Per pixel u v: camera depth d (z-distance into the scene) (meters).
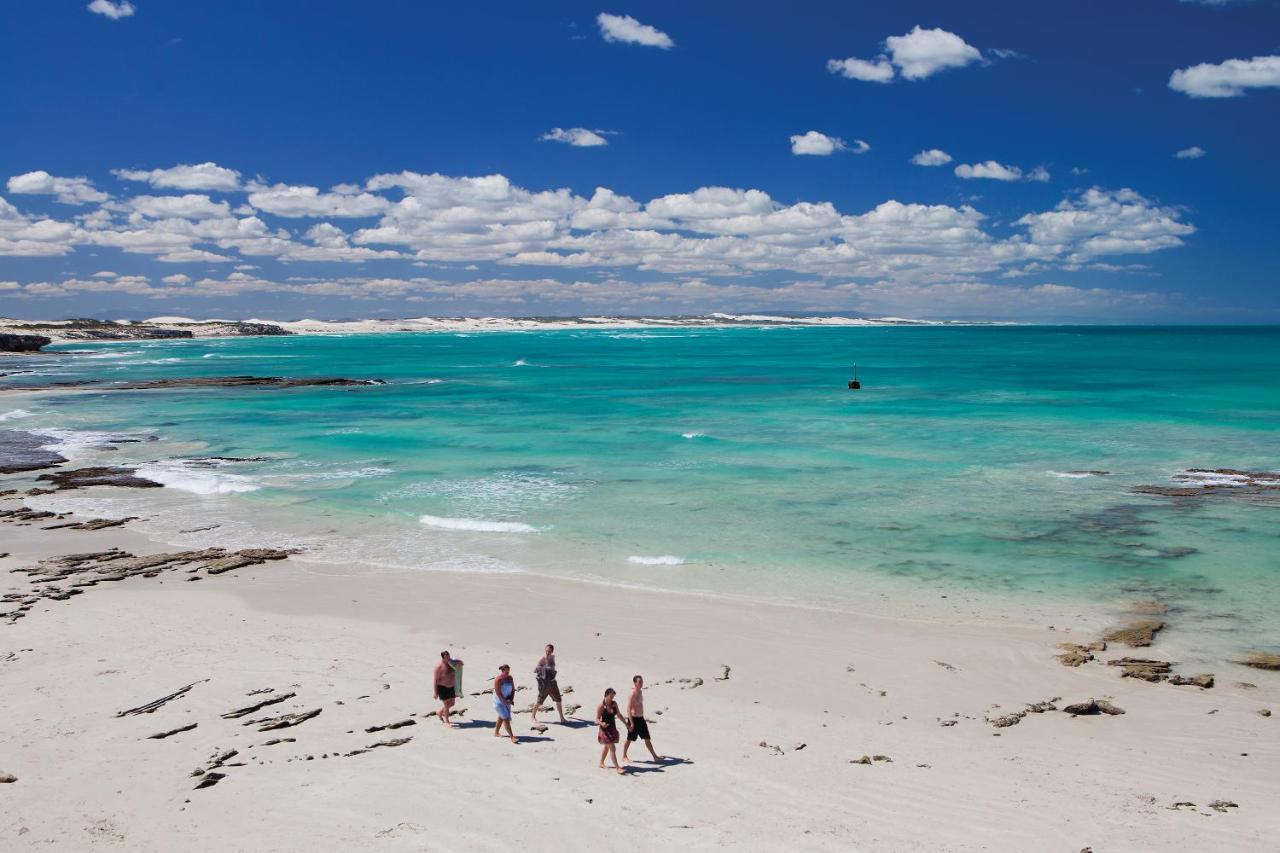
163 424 56.22
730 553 25.78
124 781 12.23
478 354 163.00
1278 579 22.80
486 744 13.85
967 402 65.62
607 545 26.72
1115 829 11.26
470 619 20.70
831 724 15.11
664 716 15.38
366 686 16.45
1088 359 127.81
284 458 42.50
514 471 38.41
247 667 17.34
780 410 62.19
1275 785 12.80
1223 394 68.06
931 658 18.20
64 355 148.75
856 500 32.19
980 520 29.12
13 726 14.21
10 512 31.38
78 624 19.95
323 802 11.63
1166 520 28.73
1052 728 15.00
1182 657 18.09
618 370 114.75
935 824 11.32
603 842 10.64
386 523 29.61
